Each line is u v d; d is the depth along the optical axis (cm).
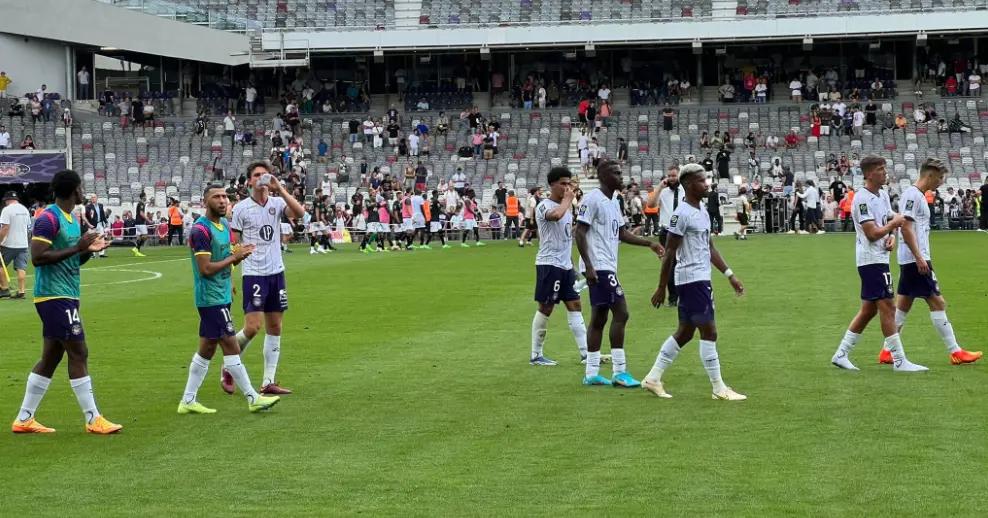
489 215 7094
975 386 1762
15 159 6819
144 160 7781
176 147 7875
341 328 2652
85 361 1566
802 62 8631
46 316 1540
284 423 1599
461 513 1143
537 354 2094
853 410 1592
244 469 1338
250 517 1146
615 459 1344
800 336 2342
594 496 1191
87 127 7850
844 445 1384
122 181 7631
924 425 1486
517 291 3422
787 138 7825
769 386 1798
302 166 7606
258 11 8862
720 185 7350
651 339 2366
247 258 1847
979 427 1468
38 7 7762
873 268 1909
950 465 1280
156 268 4791
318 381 1944
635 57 8725
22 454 1439
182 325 2775
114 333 2627
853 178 7362
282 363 2155
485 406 1688
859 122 7850
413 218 5853
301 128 8256
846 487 1202
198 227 1669
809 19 8138
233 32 8469
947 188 7288
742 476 1255
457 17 8781
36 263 1520
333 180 7731
